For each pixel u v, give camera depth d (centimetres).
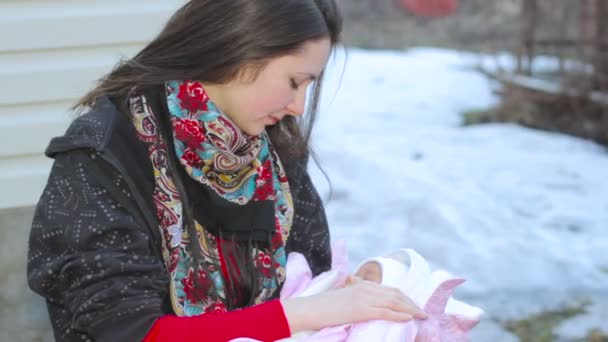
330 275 194
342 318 173
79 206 161
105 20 259
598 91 728
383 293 179
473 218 541
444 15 1257
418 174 620
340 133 730
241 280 182
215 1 166
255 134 174
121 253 160
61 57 259
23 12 254
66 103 260
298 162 200
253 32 162
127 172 165
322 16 169
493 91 843
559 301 437
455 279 193
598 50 722
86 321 157
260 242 185
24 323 253
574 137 728
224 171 175
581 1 725
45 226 163
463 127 766
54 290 166
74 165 164
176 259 171
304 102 173
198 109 168
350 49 1079
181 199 171
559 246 505
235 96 168
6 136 257
